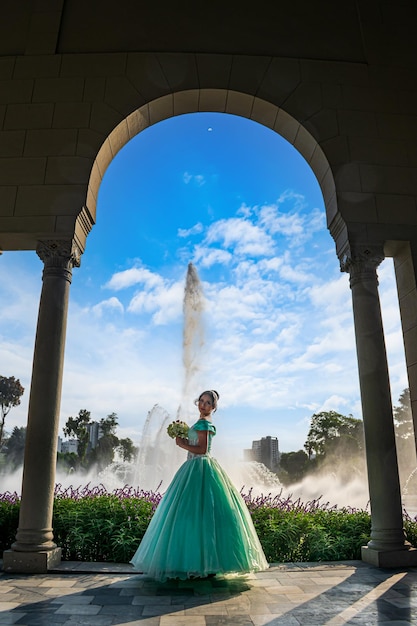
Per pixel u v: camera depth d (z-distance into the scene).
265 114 5.66
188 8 5.83
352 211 5.02
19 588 3.28
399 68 5.76
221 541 3.24
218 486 3.44
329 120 5.42
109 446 18.02
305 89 5.54
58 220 4.83
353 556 4.44
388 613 2.65
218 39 5.69
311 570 3.83
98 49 5.60
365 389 4.53
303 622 2.49
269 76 5.56
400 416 13.36
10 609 2.74
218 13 5.82
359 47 5.85
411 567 3.93
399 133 5.43
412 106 5.59
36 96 5.35
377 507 4.21
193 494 3.39
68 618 2.56
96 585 3.36
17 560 3.84
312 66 5.64
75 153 5.10
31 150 5.11
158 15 5.78
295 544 4.36
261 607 2.78
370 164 5.24
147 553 3.34
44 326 4.53
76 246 4.92
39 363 4.42
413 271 4.91
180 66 5.53
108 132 5.21
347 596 3.03
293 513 4.80
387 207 5.08
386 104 5.55
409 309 5.01
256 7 5.90
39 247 4.80
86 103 5.33
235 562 3.17
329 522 4.85
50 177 5.00
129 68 5.49
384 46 5.85
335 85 5.58
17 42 5.65
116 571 3.76
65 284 4.73
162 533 3.31
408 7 6.10
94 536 4.30
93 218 5.22
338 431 16.48
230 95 5.51
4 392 21.78
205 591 3.16
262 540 4.36
